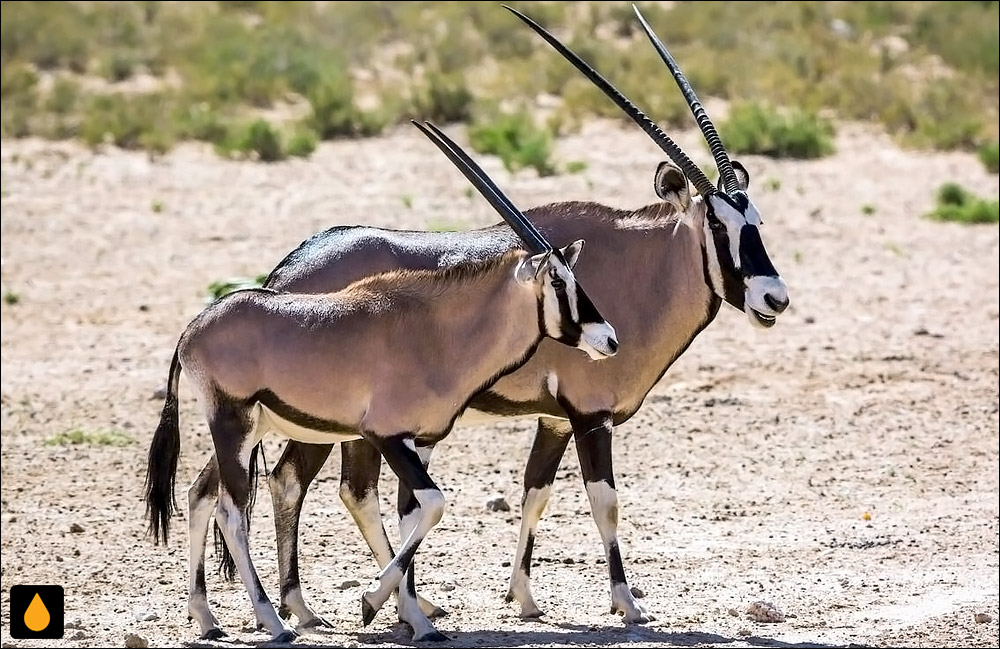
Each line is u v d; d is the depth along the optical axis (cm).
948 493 4041
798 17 13275
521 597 2972
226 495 2650
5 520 3753
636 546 3556
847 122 9981
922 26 12725
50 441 4453
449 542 3572
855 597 3175
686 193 2939
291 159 8869
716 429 4572
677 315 2984
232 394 2634
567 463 4241
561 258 2669
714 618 2986
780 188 8231
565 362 2880
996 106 10388
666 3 14300
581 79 10850
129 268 6631
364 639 2711
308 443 2850
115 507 3884
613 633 2802
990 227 7500
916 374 5181
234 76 10775
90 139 9000
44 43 11519
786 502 3941
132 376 5178
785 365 5272
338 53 11769
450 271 2700
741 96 10531
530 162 8419
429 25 13038
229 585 3253
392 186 8150
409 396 2653
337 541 3588
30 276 6494
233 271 6575
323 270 2856
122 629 2839
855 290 6338
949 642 2859
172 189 8094
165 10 13275
